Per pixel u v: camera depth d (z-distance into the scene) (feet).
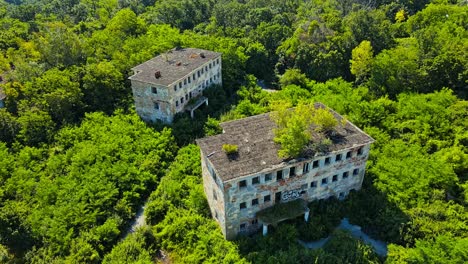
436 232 150.41
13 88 249.75
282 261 139.74
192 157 205.57
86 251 152.97
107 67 270.87
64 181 190.70
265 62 338.54
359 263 141.18
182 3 404.98
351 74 302.25
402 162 186.70
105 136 221.25
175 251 159.02
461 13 316.81
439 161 185.06
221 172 143.64
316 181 162.40
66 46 298.56
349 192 174.81
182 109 245.45
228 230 155.94
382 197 168.86
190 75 244.42
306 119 162.61
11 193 188.03
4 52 307.58
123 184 189.16
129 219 178.60
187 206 177.27
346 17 356.38
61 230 163.22
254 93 279.08
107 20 382.42
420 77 255.29
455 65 247.50
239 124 172.14
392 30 335.06
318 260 140.05
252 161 149.69
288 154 151.12
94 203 176.35
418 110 222.48
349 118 219.61
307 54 310.04
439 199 169.17
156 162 205.05
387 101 235.20
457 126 208.44
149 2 463.01
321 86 270.67
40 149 218.59
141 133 228.63
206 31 368.68
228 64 297.33
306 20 359.05
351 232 160.76
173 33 330.54
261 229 162.91
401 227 153.58
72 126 238.68
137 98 242.37
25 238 163.53
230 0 431.43
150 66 252.42
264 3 419.13
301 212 157.38
